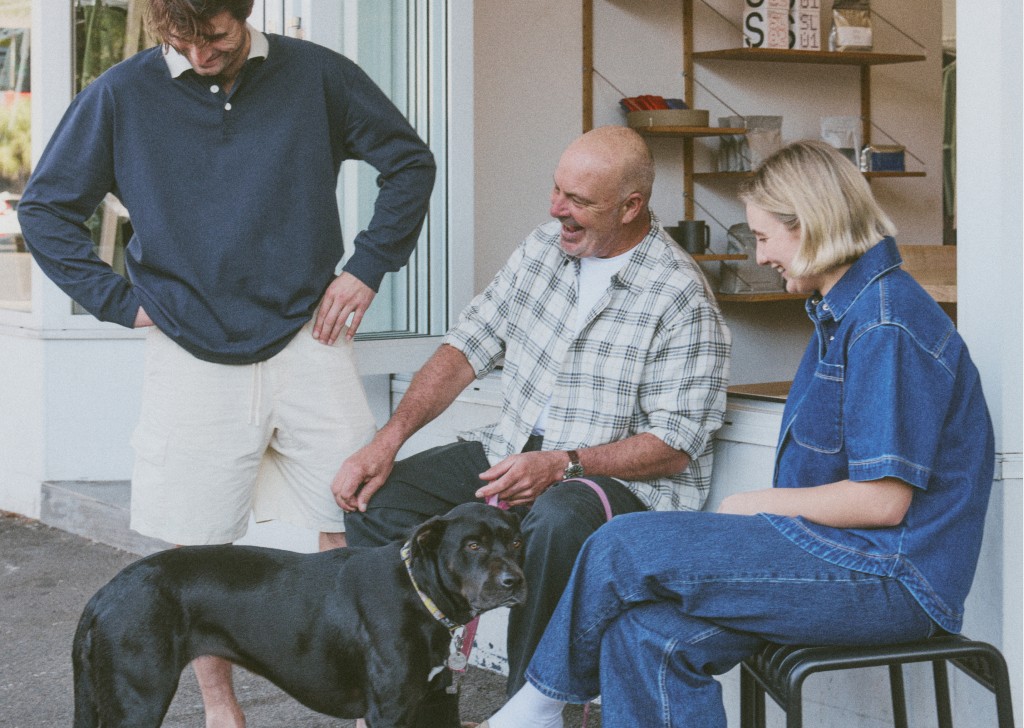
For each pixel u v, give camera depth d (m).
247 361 2.48
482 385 3.24
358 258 2.61
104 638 2.07
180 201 2.43
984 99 2.27
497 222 5.47
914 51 6.70
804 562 1.86
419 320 3.75
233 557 2.15
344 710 2.13
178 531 2.53
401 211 2.63
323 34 3.51
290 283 2.49
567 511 2.30
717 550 1.88
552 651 1.99
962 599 1.88
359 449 2.62
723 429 2.70
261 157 2.44
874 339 1.85
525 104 5.50
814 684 2.54
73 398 4.76
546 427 2.65
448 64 3.71
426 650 2.06
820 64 6.39
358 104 2.57
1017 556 2.27
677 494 2.63
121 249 4.90
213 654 2.13
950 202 6.92
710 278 6.05
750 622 1.88
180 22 2.19
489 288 2.86
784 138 6.32
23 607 3.71
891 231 1.95
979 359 2.29
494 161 5.43
